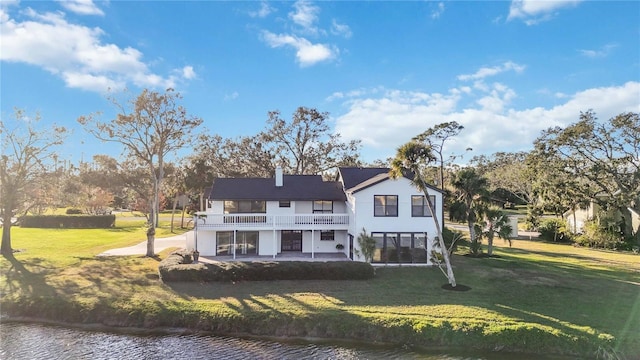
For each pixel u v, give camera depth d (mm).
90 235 47344
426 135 49688
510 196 92750
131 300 21312
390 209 30109
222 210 34031
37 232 49500
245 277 25328
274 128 61750
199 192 58625
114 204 79562
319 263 26297
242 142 62750
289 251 34594
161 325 19531
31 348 17234
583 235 48375
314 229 32469
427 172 68000
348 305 20828
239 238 33406
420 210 30234
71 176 36594
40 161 33750
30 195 32750
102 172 62688
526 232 61125
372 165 69625
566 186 49094
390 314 19578
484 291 23484
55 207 35250
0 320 20250
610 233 45031
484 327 18203
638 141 43562
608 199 46719
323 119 62094
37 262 29547
